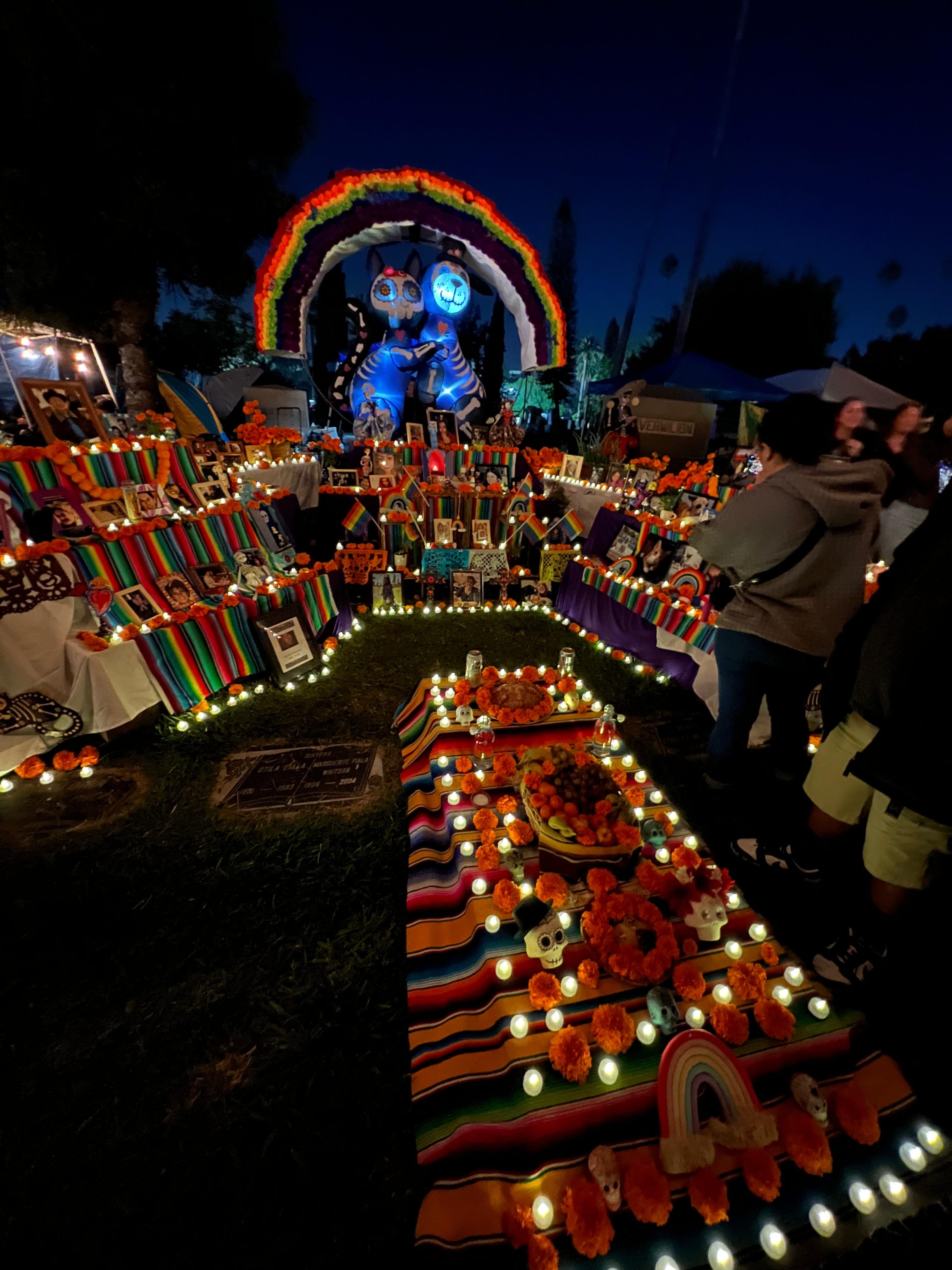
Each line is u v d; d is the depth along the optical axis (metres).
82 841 3.26
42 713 3.87
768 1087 1.84
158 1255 1.65
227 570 5.32
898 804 1.94
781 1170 1.68
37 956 2.55
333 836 3.31
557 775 2.62
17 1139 1.92
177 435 7.04
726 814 3.61
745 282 26.61
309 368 9.90
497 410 14.51
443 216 8.53
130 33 8.22
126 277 9.75
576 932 2.28
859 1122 1.76
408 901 2.75
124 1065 2.15
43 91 7.99
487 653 5.92
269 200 10.23
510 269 9.05
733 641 3.24
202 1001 2.38
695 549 3.32
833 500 2.72
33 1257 1.64
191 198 9.34
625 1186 1.58
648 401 14.19
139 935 2.66
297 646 5.19
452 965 2.37
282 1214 1.73
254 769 3.96
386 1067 2.14
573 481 8.49
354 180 8.13
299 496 8.03
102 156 8.67
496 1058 1.91
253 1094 2.06
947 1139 1.80
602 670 5.66
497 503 7.87
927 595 1.82
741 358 27.70
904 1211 1.65
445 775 3.34
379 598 7.10
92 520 4.53
